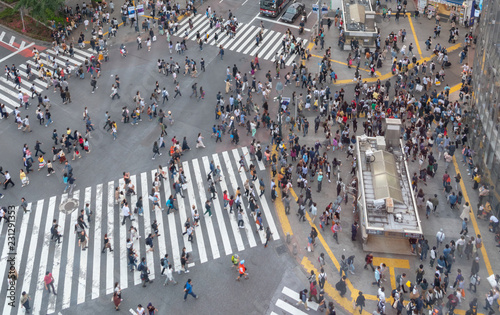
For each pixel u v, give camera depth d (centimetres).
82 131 4916
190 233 3788
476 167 4166
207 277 3591
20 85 5525
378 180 3819
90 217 4053
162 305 3412
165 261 3481
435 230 3878
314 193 4219
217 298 3450
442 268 3500
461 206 4050
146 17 6719
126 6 6650
